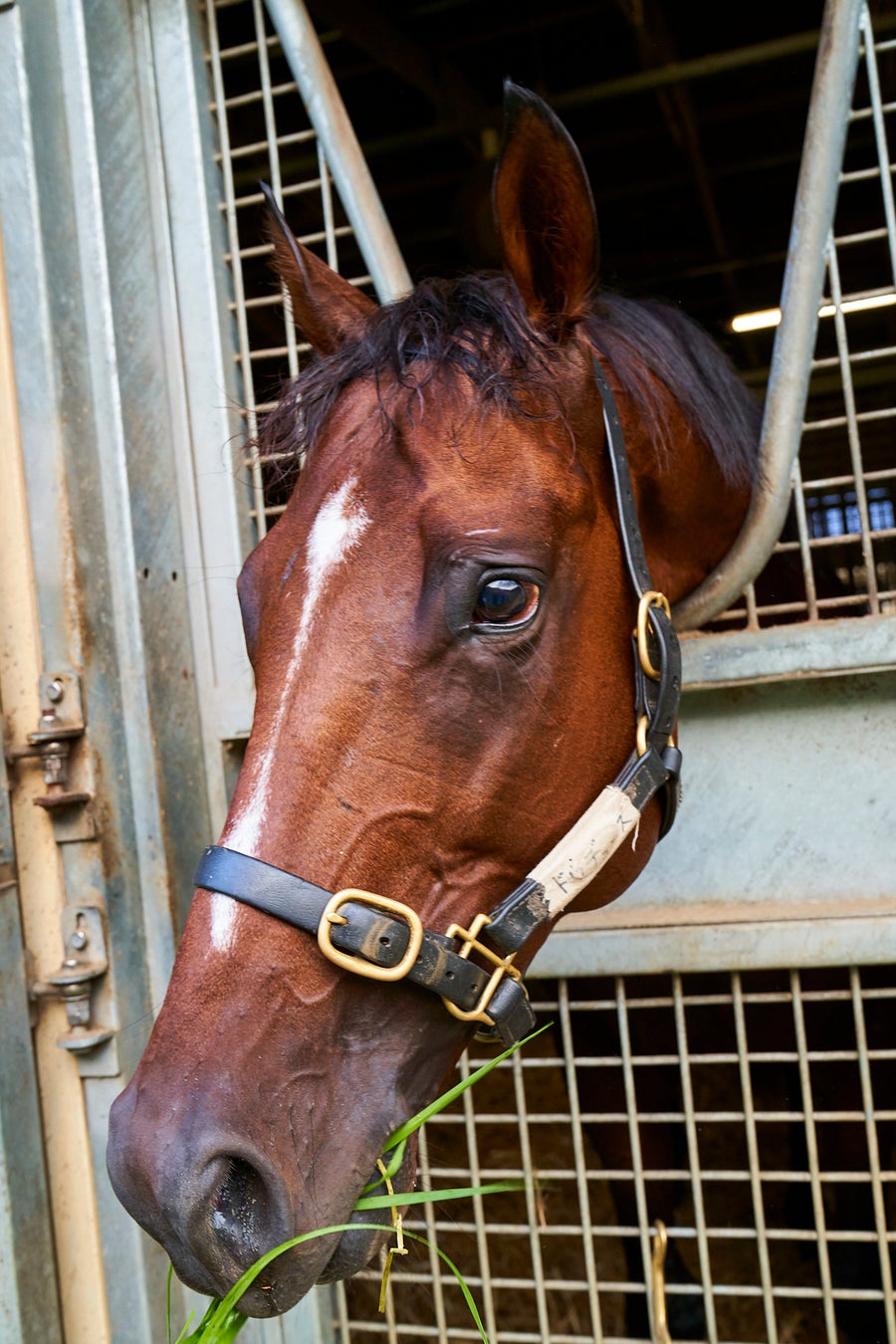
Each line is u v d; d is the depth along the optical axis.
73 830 1.38
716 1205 2.09
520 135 0.88
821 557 1.80
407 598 0.83
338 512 0.86
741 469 1.20
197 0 1.53
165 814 1.44
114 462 1.44
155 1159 0.72
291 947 0.79
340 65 2.67
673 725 0.99
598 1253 2.00
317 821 0.81
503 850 0.88
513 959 0.92
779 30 2.92
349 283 1.16
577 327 0.96
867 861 1.31
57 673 1.36
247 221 2.42
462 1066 2.32
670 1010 1.55
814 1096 1.62
